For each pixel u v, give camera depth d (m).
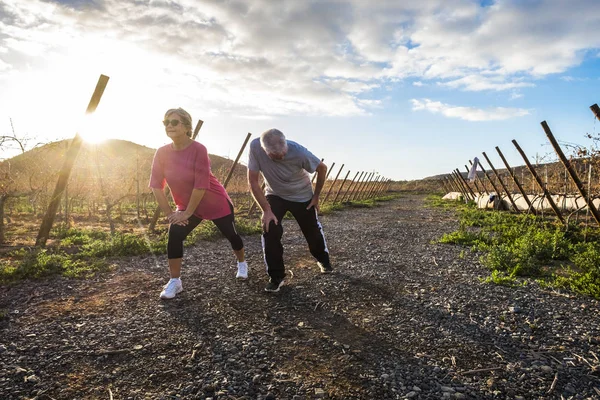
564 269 4.79
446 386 2.17
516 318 3.20
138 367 2.32
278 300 3.62
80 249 5.63
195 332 2.84
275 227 3.78
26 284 3.96
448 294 3.87
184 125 3.36
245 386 2.13
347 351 2.59
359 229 9.38
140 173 9.51
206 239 6.96
